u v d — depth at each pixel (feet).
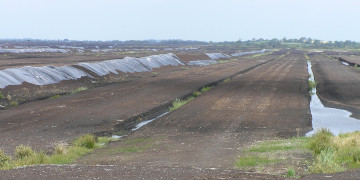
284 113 106.83
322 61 368.07
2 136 79.51
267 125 91.45
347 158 53.26
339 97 141.79
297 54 555.28
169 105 123.03
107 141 78.59
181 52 529.45
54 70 171.42
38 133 82.89
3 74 142.72
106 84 175.73
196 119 98.32
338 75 219.41
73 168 46.29
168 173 43.70
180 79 192.75
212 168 49.14
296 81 187.83
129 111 109.19
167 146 71.26
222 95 141.49
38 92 139.85
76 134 82.69
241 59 411.34
